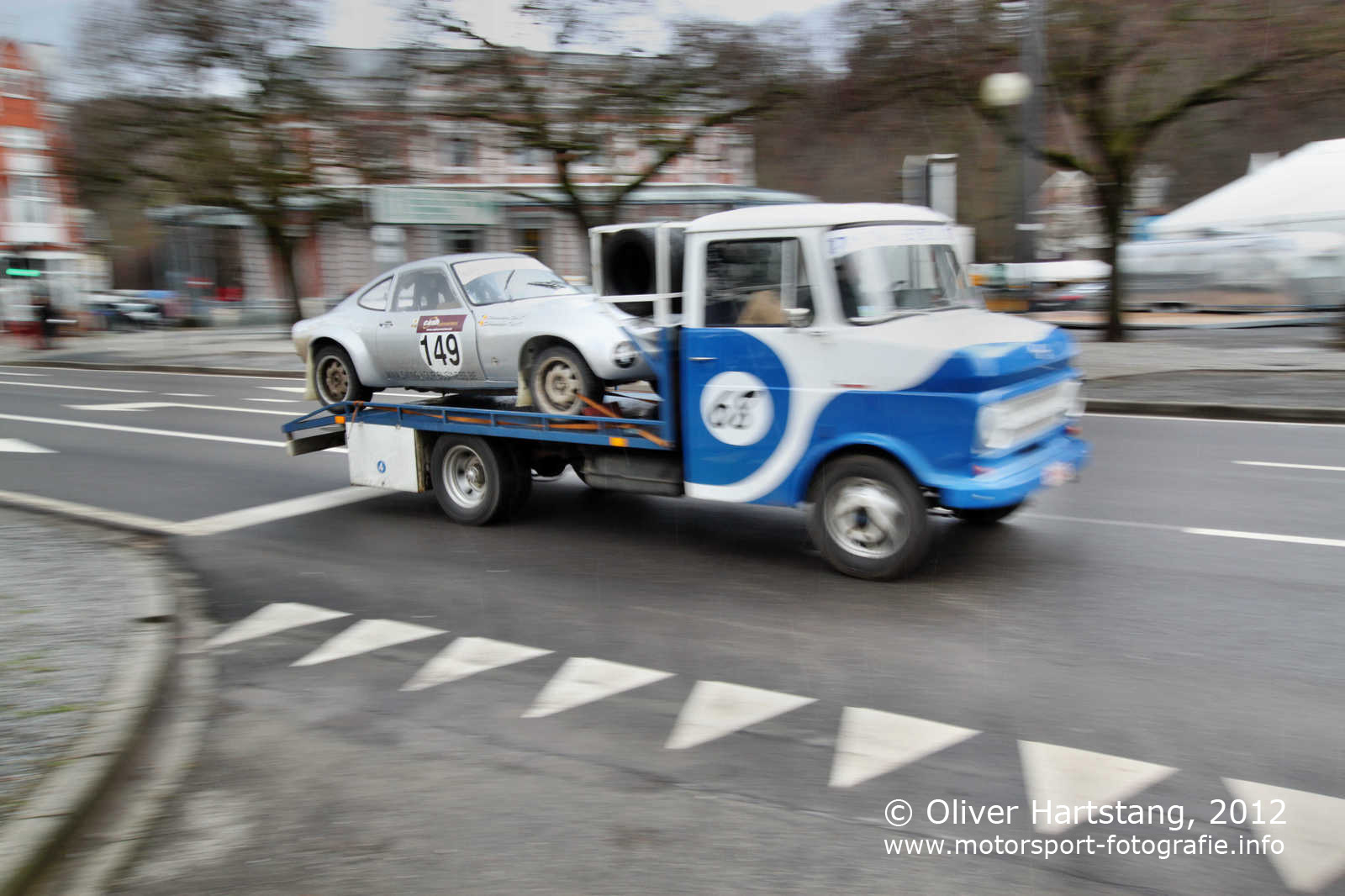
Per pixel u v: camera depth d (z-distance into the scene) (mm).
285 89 26562
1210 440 10812
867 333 6055
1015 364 5953
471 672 5164
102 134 27688
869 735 4277
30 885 3357
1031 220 18531
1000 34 17969
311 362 9281
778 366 6371
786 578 6496
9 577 6801
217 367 23578
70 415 16250
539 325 7516
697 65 21156
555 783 3961
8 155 43531
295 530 8375
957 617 5660
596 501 8969
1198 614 5570
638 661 5230
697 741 4285
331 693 4969
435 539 7910
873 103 19359
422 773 4090
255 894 3316
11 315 38219
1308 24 16438
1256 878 3221
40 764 4078
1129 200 20016
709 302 6609
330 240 45344
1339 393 12859
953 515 7539
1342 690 4547
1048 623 5520
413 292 8492
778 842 3488
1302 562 6391
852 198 23281
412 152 27375
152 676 5039
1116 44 17594
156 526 8641
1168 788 3768
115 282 48719
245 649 5648
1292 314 24953
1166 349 18828
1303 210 24906
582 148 21672
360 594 6578
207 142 27500
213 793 4004
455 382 8234
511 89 21234
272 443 12812
